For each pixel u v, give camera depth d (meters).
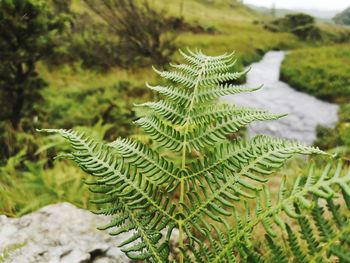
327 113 14.29
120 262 1.80
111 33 13.30
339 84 16.86
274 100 15.89
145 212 0.96
